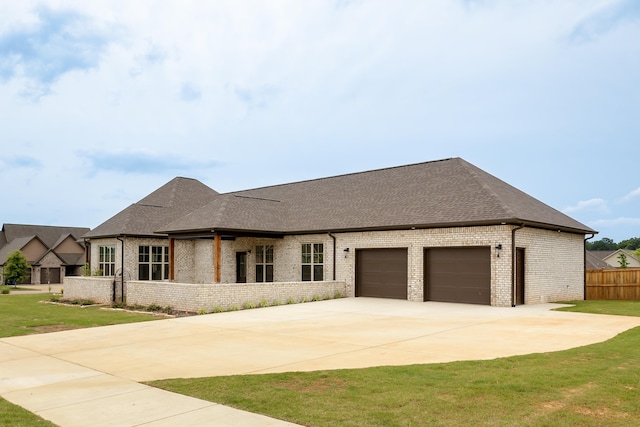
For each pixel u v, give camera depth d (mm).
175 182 33188
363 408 6297
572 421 5672
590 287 24609
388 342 11297
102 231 28500
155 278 27906
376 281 22344
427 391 6977
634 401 6363
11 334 13719
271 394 7051
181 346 11344
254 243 26719
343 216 23828
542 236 20578
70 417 6336
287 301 20391
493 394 6770
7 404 6973
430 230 20266
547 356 9281
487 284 19000
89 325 15453
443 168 24156
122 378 8414
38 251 53781
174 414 6344
